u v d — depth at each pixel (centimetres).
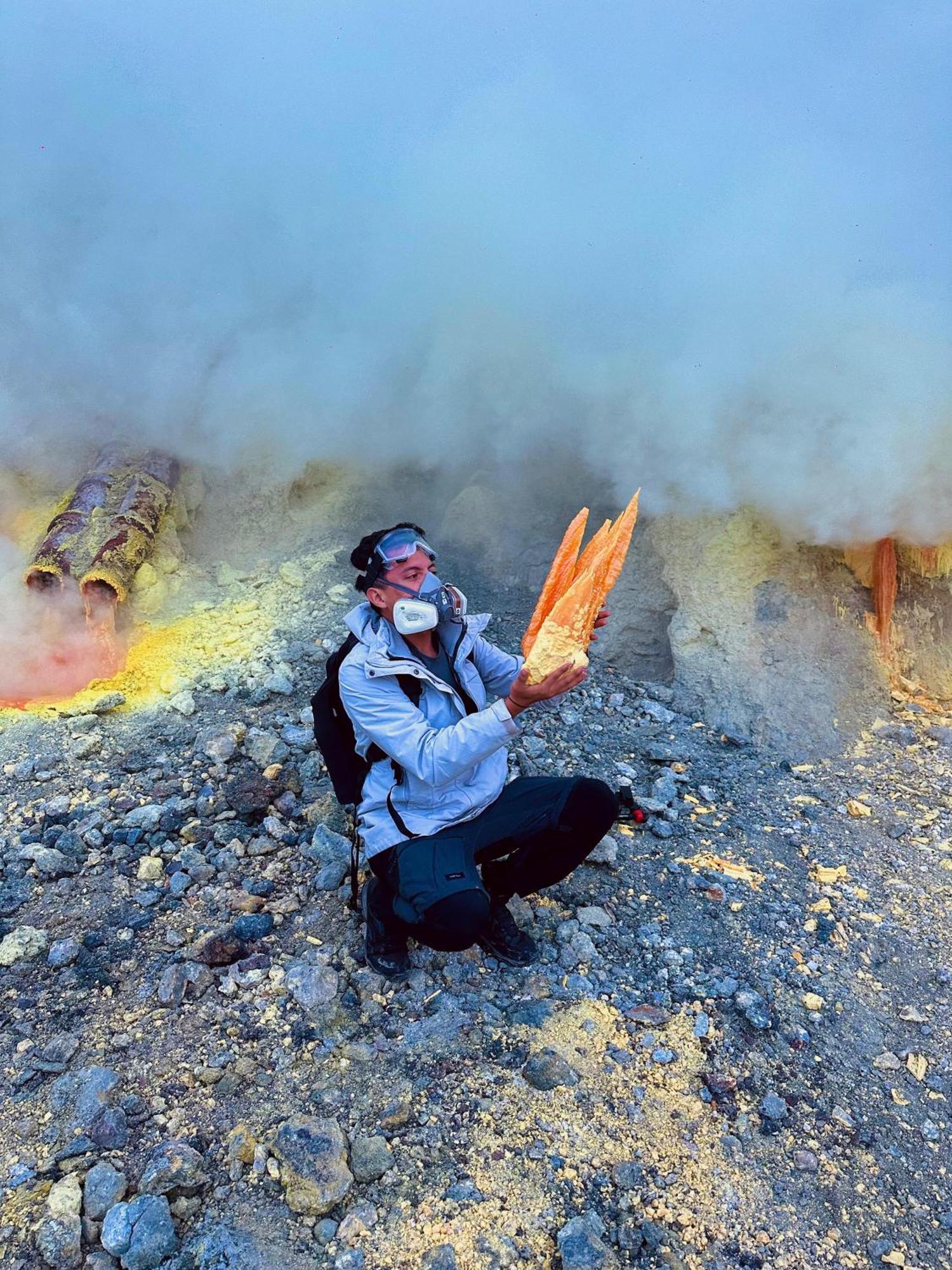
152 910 292
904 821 345
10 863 306
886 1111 243
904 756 382
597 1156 228
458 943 249
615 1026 260
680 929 294
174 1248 206
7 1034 252
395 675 250
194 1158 219
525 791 267
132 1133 229
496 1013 262
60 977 269
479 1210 214
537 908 299
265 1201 215
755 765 379
